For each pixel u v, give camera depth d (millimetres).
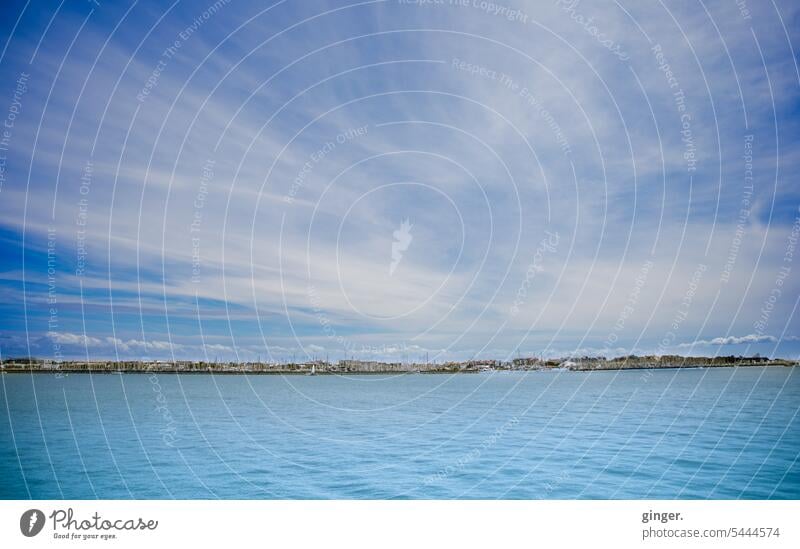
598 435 24609
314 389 54031
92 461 19422
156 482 16734
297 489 15992
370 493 15648
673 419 29750
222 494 15539
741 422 28203
